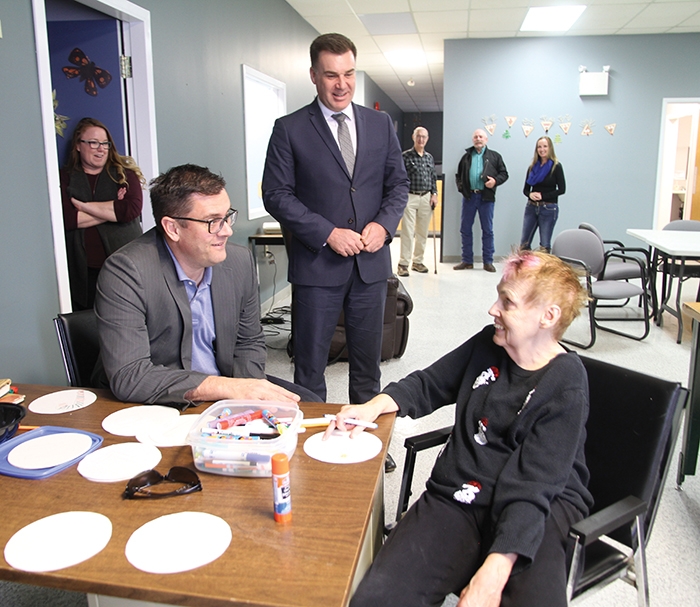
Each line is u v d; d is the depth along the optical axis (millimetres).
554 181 6363
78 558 795
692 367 2117
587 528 1005
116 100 3047
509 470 1136
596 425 1295
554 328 1190
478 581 977
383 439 1169
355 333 2281
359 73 9320
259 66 4902
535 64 7035
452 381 1397
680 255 3799
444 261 7660
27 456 1081
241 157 4586
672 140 8055
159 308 1438
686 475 2279
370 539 1098
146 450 1109
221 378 1329
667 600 1615
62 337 1639
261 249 5043
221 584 745
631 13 5949
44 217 2260
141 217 3127
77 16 2973
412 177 6492
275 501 866
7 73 2037
